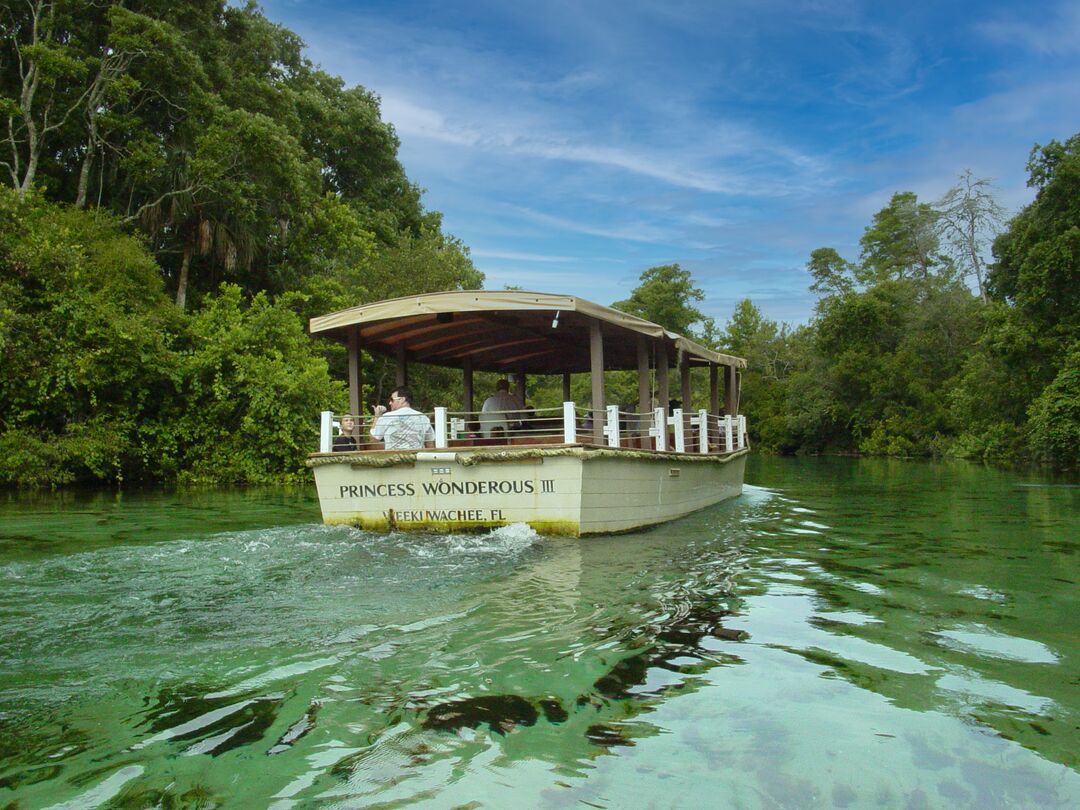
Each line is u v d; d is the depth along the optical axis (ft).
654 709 10.47
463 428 35.68
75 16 71.72
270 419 62.23
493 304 28.55
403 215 132.26
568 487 25.72
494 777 8.42
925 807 7.86
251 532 27.27
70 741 9.33
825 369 161.89
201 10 79.15
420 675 11.76
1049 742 9.53
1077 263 90.68
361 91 135.03
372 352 38.19
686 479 35.81
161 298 65.05
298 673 11.81
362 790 8.12
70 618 15.05
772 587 18.76
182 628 14.34
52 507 40.98
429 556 22.33
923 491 55.01
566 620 15.12
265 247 84.38
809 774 8.58
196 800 7.90
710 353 44.45
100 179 75.10
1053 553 24.75
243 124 70.08
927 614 16.07
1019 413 103.60
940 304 147.43
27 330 53.47
